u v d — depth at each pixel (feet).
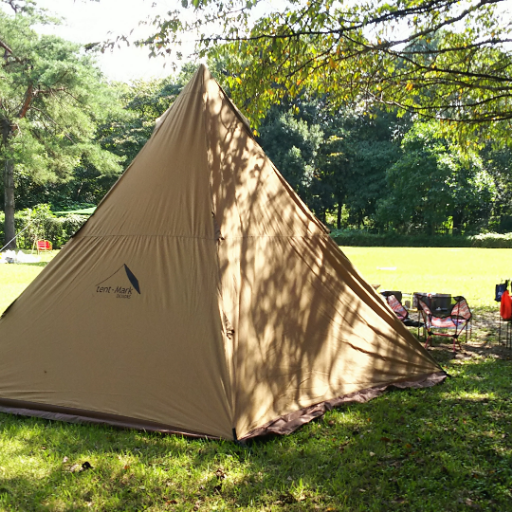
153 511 12.48
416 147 153.28
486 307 41.09
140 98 165.48
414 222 166.91
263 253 19.03
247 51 26.35
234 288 17.54
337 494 13.16
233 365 16.53
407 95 31.37
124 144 153.69
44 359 18.93
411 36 24.86
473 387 21.52
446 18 28.68
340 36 25.30
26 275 60.64
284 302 19.07
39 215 109.09
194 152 19.01
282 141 165.07
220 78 28.53
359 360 20.80
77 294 19.16
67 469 14.47
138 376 17.39
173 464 14.64
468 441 16.20
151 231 18.76
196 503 12.78
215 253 17.60
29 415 18.06
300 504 12.68
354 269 21.91
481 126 33.47
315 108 174.29
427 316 28.91
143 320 17.85
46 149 91.30
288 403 17.75
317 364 19.31
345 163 175.94
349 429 17.08
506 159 158.81
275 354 18.04
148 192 19.24
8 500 12.90
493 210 170.19
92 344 18.37
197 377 16.65
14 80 81.20
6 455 15.30
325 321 20.25
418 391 20.85
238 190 19.21
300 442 16.12
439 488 13.38
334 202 180.96
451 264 81.20
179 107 19.83
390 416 18.07
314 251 20.84
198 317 17.13
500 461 14.83
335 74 29.45
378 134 181.98
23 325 19.70
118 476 14.05
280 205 20.51
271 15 25.40
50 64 81.00
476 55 32.22
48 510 12.46
